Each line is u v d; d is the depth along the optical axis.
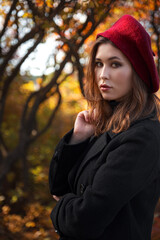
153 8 2.75
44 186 4.54
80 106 4.67
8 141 5.06
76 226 0.94
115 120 1.05
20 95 4.94
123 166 0.91
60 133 5.91
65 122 6.07
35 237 3.31
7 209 3.72
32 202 4.23
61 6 2.47
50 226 3.64
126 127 0.99
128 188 0.90
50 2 2.30
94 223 0.91
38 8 2.65
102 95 1.09
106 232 0.99
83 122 1.26
